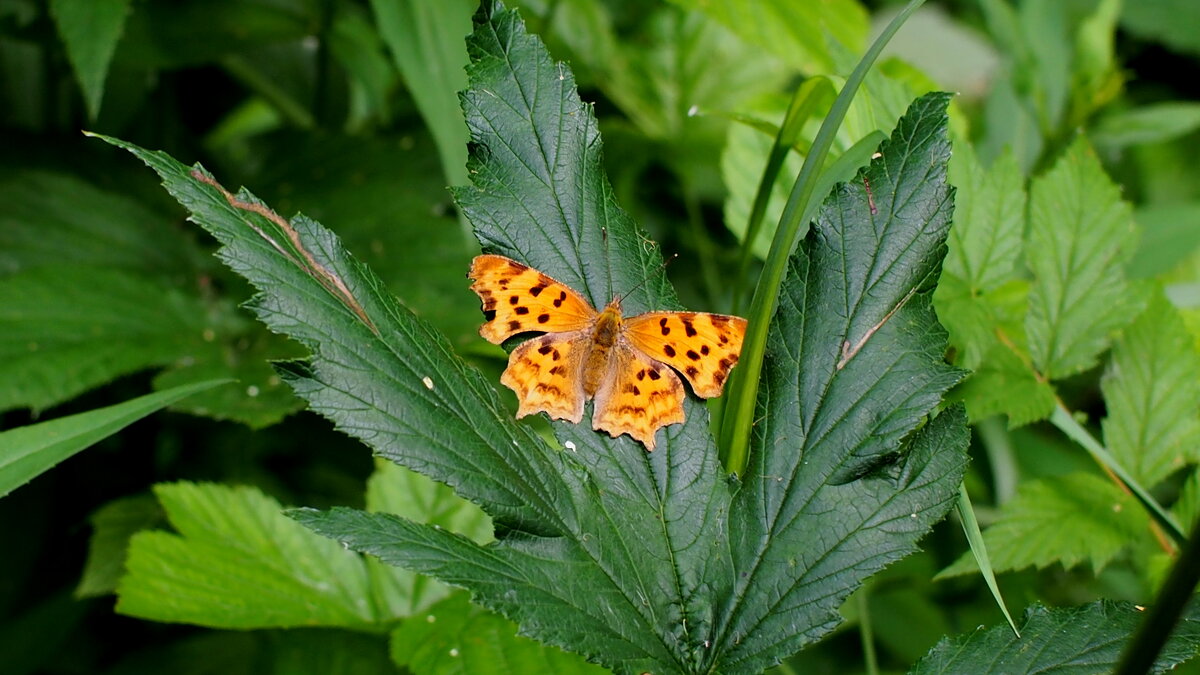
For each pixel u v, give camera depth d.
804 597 0.78
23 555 0.95
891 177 0.79
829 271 0.79
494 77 0.79
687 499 0.79
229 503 0.89
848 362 0.79
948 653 0.78
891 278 0.79
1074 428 0.86
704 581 0.79
